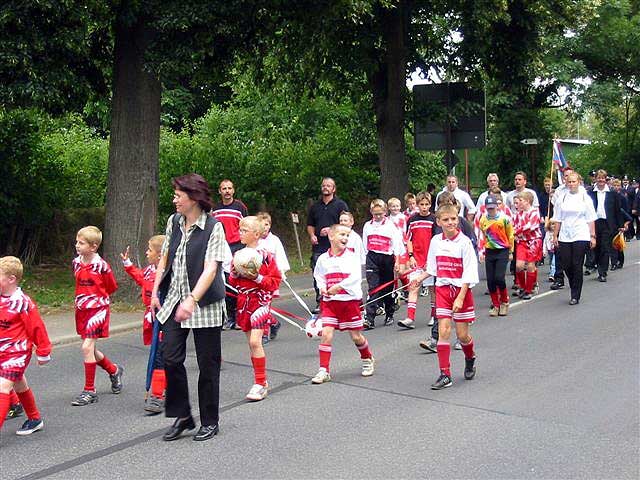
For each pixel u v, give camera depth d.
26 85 11.73
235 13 12.88
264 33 14.17
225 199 11.71
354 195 24.11
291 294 14.98
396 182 19.59
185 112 30.48
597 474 5.38
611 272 17.00
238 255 7.38
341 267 8.08
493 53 19.92
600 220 15.52
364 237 11.71
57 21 11.80
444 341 7.80
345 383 8.02
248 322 7.48
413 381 8.06
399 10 18.53
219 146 21.03
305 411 7.00
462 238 7.79
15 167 15.76
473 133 19.59
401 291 12.99
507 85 20.80
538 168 31.73
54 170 16.56
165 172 19.19
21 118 15.59
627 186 27.75
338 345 10.04
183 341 6.17
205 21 12.51
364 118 23.00
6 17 11.27
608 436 6.20
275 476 5.39
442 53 20.02
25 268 16.17
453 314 7.93
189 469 5.56
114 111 13.41
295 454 5.84
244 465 5.62
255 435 6.31
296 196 22.48
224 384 8.02
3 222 15.91
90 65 13.65
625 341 9.76
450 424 6.54
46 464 5.74
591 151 44.19
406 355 9.37
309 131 24.55
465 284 7.69
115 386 7.82
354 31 18.44
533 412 6.87
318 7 13.90
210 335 6.15
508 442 6.06
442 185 27.06
